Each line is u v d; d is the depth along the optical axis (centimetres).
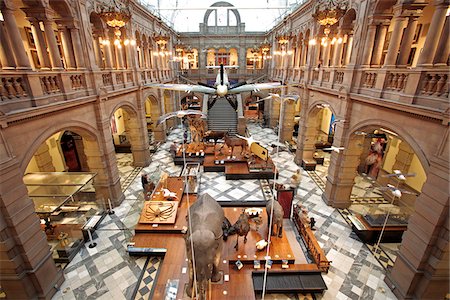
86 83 909
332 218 1003
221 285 646
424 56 619
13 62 634
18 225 583
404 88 681
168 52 2234
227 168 1389
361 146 971
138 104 1415
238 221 743
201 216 573
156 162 1584
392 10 816
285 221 965
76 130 888
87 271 750
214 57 2769
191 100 2905
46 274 655
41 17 744
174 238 841
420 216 610
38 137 675
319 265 724
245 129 2078
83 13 894
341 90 979
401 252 669
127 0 1260
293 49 1761
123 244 859
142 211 937
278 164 1540
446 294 604
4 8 595
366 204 1074
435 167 568
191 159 1524
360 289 693
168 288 641
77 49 878
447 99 551
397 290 668
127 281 716
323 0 1157
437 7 583
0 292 611
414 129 649
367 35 863
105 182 1048
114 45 1249
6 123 555
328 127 1942
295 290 655
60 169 1330
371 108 827
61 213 908
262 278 683
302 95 1465
